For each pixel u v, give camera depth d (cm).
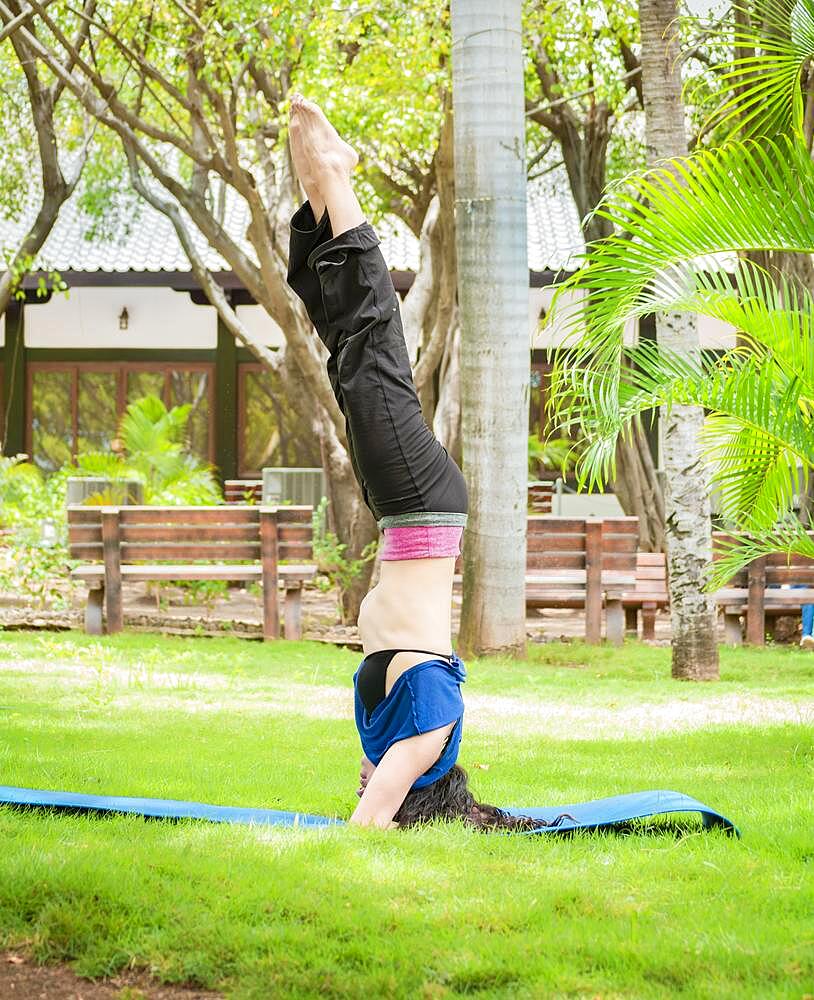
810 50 679
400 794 416
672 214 587
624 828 420
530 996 261
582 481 623
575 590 1156
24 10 1355
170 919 306
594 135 1577
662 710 764
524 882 343
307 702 770
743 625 1294
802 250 590
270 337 2319
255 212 1237
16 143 1930
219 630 1183
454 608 1383
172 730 645
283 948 289
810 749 609
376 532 1305
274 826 396
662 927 304
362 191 1523
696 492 931
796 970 276
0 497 1628
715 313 611
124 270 2159
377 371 422
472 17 1005
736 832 407
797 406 622
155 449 1719
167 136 1300
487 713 743
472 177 1015
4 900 315
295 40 1255
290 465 2325
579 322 609
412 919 306
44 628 1159
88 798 431
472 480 1032
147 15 1323
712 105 1362
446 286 1283
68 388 2359
